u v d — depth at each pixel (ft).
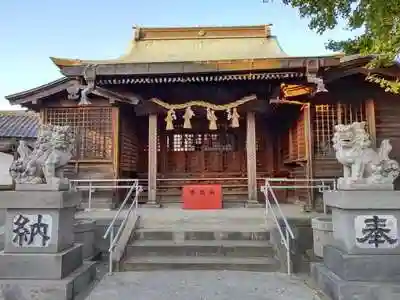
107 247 22.33
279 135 43.65
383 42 18.08
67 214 16.16
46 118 35.37
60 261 14.39
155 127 35.96
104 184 34.40
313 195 32.73
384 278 13.73
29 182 15.31
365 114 34.01
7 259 14.42
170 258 19.77
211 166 42.73
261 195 42.32
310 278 17.28
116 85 33.68
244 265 18.83
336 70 31.17
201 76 32.14
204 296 14.64
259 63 30.76
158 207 34.12
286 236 19.52
